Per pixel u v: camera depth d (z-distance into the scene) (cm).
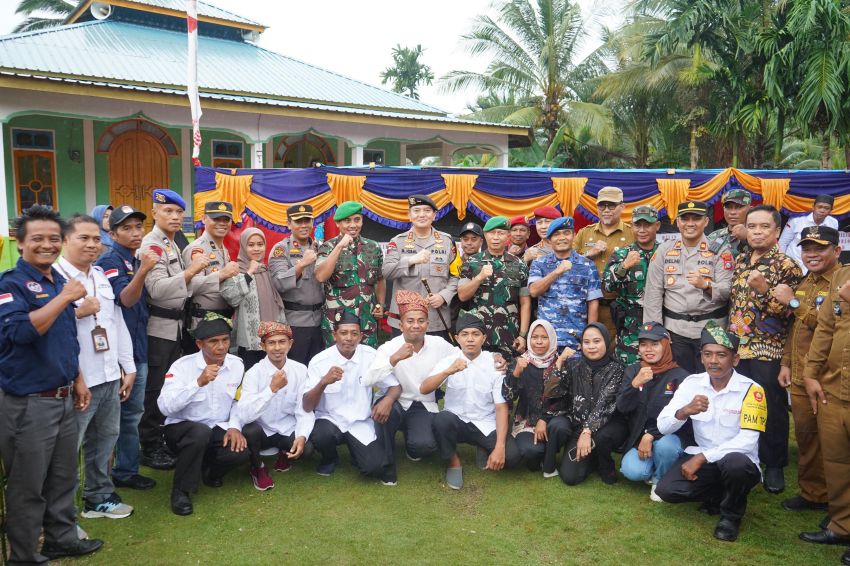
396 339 471
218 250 490
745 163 1753
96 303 349
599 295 525
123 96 1255
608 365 456
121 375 396
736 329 453
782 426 443
